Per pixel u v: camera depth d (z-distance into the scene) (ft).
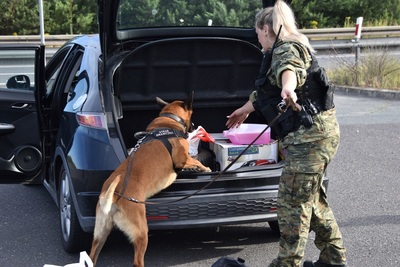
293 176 12.92
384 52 46.21
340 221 18.78
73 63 18.48
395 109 36.83
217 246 17.10
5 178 18.75
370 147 27.99
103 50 16.15
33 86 19.07
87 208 15.15
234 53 17.46
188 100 16.57
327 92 12.87
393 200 20.75
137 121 18.47
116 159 15.08
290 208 13.14
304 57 12.69
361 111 36.52
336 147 13.08
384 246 16.80
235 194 15.12
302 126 12.80
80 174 15.19
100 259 16.19
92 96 15.92
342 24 82.99
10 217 19.57
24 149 18.62
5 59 18.65
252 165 16.26
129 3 16.30
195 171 15.46
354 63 46.91
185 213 14.85
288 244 13.25
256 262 15.97
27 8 77.56
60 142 16.70
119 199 13.80
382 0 82.64
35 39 60.23
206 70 17.67
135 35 17.26
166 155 15.02
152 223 14.70
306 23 81.41
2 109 18.35
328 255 14.14
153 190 14.64
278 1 13.29
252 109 15.47
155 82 17.57
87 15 80.33
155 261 16.06
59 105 18.21
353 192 21.65
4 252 16.75
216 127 19.06
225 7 17.89
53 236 17.92
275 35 13.09
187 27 17.69
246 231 18.28
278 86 12.63
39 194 22.00
